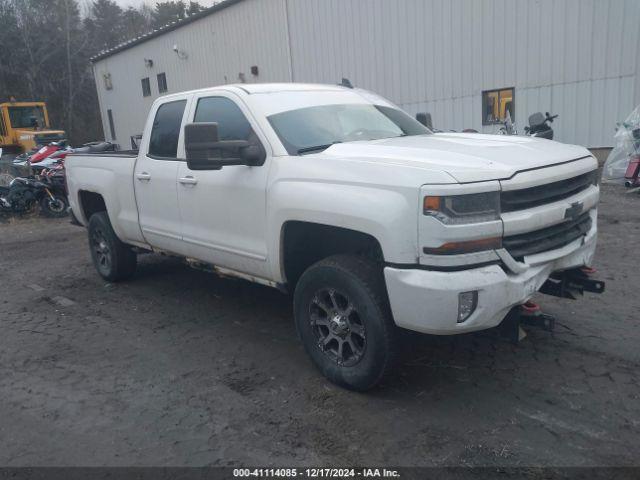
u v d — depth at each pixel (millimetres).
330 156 3904
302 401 3789
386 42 16344
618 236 7512
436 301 3223
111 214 6141
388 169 3443
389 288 3377
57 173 12391
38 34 39688
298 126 4418
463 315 3270
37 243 9805
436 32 15133
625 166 11008
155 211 5461
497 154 3727
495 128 14547
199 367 4395
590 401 3619
